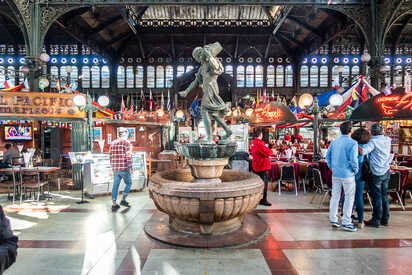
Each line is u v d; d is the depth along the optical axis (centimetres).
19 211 536
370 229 425
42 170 614
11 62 2395
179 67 2547
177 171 500
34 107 763
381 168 425
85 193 700
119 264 307
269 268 296
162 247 354
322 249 347
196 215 358
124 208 558
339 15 1675
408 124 1198
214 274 284
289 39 2273
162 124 1181
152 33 2248
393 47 2427
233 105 2450
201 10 2180
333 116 1045
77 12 1628
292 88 2522
